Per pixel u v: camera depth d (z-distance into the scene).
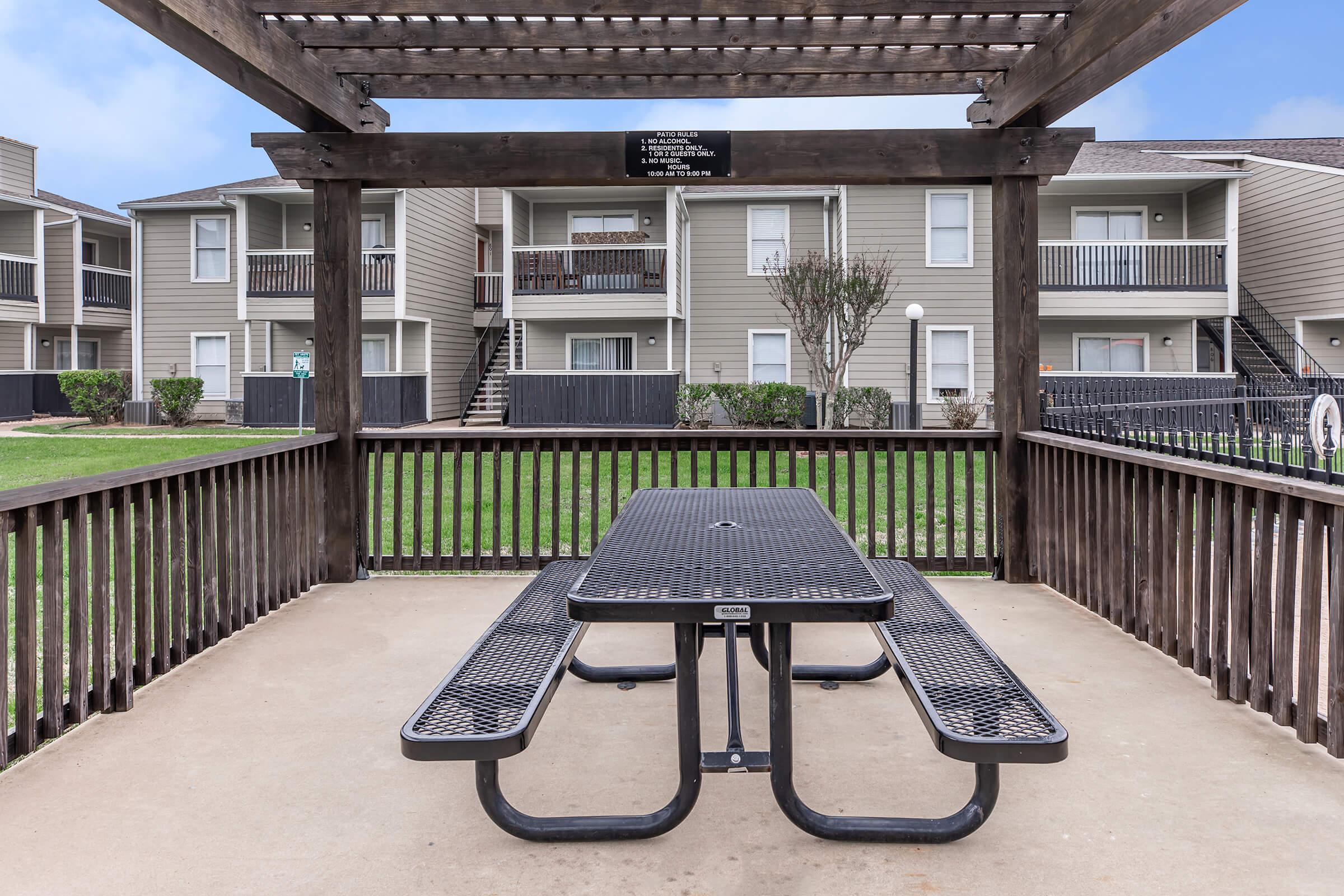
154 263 20.03
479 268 22.05
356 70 4.67
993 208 5.23
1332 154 18.73
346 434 5.20
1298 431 7.69
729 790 2.45
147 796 2.41
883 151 5.02
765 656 3.25
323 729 2.89
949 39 4.31
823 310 14.97
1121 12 3.47
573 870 2.03
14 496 2.55
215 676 3.43
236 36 3.65
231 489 4.02
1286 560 2.82
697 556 2.37
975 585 5.05
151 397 20.09
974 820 2.11
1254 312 19.03
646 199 18.64
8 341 21.91
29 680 2.69
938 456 11.09
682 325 18.44
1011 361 5.12
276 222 19.34
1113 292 16.84
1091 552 4.36
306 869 2.04
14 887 1.96
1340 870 2.00
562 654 2.36
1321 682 3.37
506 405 18.14
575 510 5.25
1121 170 16.66
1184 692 3.20
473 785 2.49
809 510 3.17
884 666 3.30
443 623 4.21
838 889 1.94
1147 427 4.21
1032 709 1.95
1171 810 2.30
